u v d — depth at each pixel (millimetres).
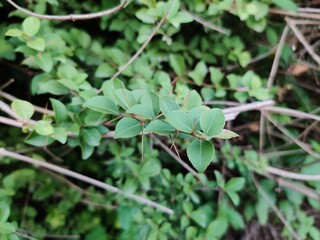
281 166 490
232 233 503
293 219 479
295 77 485
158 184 437
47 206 468
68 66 359
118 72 390
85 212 475
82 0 437
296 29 448
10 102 428
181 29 452
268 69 486
